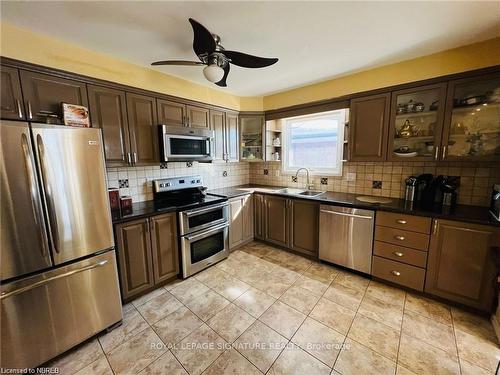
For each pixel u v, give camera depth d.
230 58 1.69
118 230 1.94
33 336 1.41
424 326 1.75
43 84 1.67
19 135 1.29
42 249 1.41
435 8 1.43
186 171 3.12
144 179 2.66
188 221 2.45
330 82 2.76
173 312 1.96
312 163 3.44
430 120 2.25
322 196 2.85
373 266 2.36
